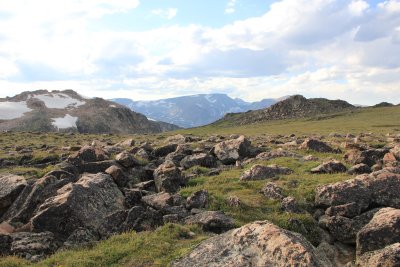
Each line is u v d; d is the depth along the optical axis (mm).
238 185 29375
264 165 33219
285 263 15438
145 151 41250
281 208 24891
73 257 18688
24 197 25469
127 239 20750
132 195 26031
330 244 22031
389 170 27031
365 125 123875
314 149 43625
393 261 15938
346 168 32438
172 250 19266
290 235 17125
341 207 23406
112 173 29250
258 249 16672
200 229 22016
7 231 21875
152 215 23375
